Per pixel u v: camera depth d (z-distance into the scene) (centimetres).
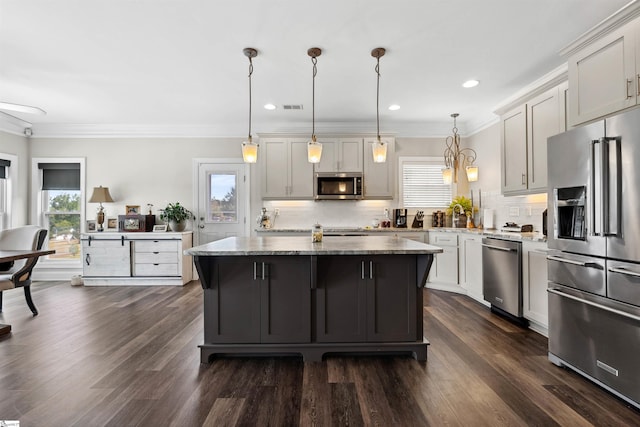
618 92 204
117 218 533
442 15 241
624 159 185
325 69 329
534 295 297
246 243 279
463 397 197
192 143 538
